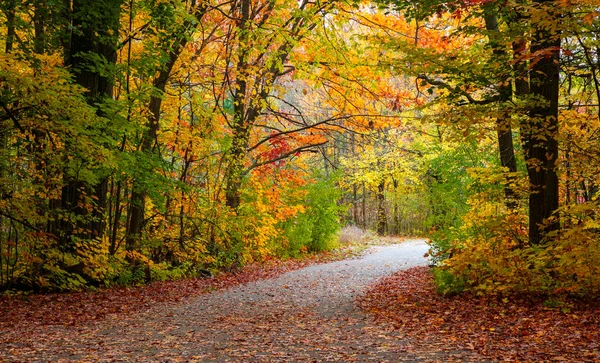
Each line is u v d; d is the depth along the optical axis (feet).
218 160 64.13
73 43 42.34
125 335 26.94
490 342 22.77
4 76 33.65
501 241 35.86
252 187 72.79
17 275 40.98
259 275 60.39
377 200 155.43
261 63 78.18
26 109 36.50
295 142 79.66
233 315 33.86
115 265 46.96
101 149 37.93
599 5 25.77
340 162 132.46
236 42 62.28
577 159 33.06
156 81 54.65
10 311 32.96
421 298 37.86
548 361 19.06
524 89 38.70
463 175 72.23
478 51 34.81
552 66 32.42
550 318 26.30
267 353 22.67
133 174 45.50
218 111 68.08
